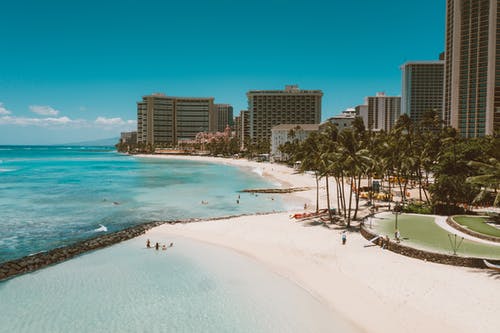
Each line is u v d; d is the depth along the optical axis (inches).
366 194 2603.3
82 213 2225.6
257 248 1405.0
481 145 2471.7
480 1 5703.7
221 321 861.2
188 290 1036.5
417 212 1887.3
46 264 1246.9
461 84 5969.5
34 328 838.5
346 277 1080.8
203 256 1334.9
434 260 1155.9
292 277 1110.4
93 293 1022.4
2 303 962.1
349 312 881.5
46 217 2102.6
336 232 1587.1
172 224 1835.6
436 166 2034.9
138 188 3464.6
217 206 2481.5
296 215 1930.4
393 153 2233.0
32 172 5275.6
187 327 837.2
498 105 5654.5
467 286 972.6
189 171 5679.1
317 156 1915.6
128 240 1561.3
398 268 1118.4
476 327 785.6
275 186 3631.9
